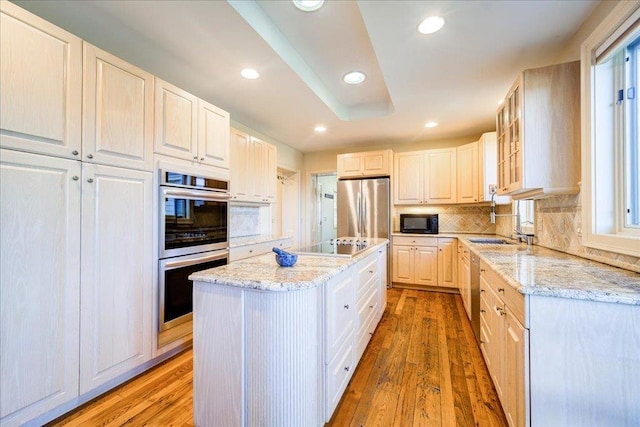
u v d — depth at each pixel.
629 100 1.48
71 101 1.52
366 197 4.46
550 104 1.82
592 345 1.08
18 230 1.32
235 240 3.56
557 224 2.19
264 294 1.27
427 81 2.50
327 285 1.46
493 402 1.69
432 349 2.36
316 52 2.35
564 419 1.11
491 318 1.79
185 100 2.27
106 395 1.72
